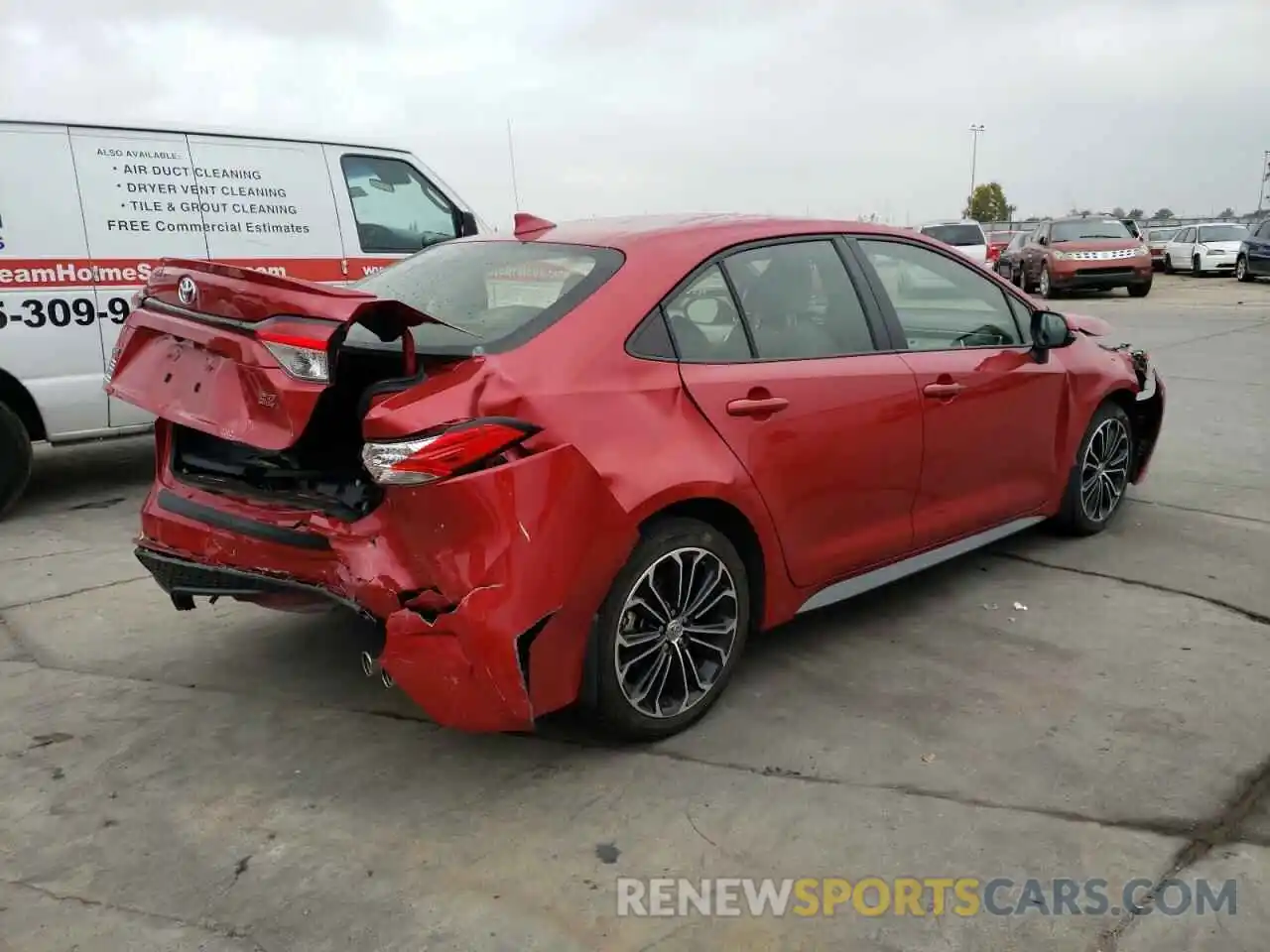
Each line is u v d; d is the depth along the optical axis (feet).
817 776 10.18
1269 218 80.43
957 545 14.42
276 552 10.41
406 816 9.64
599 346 10.21
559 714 11.56
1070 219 73.46
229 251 21.61
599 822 9.50
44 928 8.15
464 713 9.25
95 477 23.30
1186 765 10.26
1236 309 57.41
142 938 8.05
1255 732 10.88
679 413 10.55
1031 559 16.30
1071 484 16.47
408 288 11.98
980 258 71.87
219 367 9.98
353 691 12.22
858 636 13.52
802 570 12.04
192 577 11.27
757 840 9.20
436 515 9.07
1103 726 11.05
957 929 8.06
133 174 20.33
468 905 8.39
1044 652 12.94
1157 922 8.09
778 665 12.67
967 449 14.01
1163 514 18.63
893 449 12.79
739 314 11.59
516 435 9.22
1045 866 8.77
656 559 10.31
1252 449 23.62
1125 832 9.20
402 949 7.92
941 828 9.31
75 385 19.77
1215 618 13.91
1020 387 14.79
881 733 11.00
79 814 9.71
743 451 11.04
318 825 9.51
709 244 11.63
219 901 8.48
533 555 9.18
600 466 9.69
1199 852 8.92
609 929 8.11
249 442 9.48
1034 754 10.51
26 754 10.81
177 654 13.30
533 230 12.90
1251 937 7.93
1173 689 11.87
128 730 11.31
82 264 19.63
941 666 12.58
